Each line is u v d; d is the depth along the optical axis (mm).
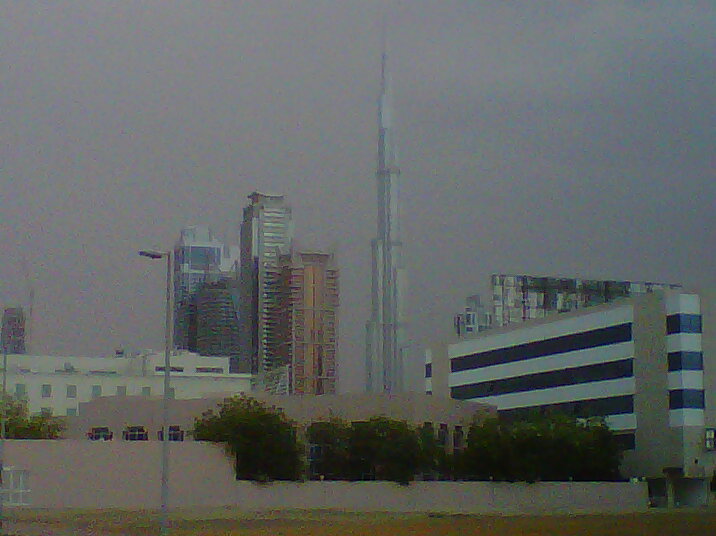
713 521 80500
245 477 98125
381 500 101375
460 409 125438
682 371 121625
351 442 106500
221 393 169750
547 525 73688
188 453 94250
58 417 129250
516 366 150750
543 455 112938
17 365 196125
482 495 106438
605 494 112125
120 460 91562
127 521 74125
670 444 121750
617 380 131500
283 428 101000
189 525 70875
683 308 122688
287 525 71688
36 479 88062
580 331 138625
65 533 59531
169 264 56719
